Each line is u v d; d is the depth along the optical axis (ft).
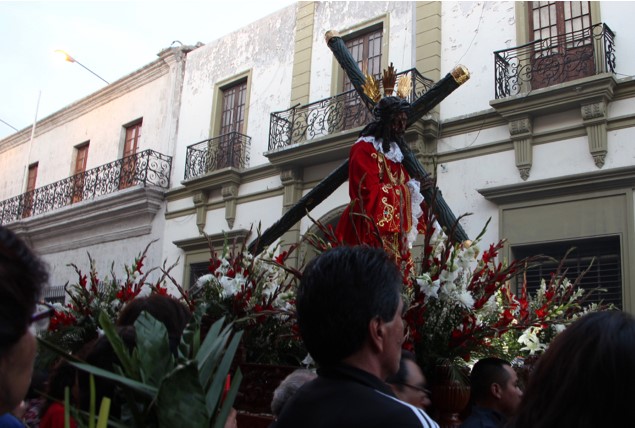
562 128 30.76
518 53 33.01
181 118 51.29
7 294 3.16
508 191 31.37
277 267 11.87
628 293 27.45
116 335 4.59
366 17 40.75
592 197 29.27
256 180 43.98
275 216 41.91
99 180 54.80
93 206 53.06
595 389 3.97
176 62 52.60
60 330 13.30
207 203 46.50
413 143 34.53
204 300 11.57
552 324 11.34
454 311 9.45
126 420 4.63
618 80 29.40
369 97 12.66
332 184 12.98
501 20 34.40
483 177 32.91
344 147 37.73
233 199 44.55
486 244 32.07
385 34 39.27
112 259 52.34
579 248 29.86
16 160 70.18
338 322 4.76
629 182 28.37
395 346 4.91
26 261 3.30
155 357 4.56
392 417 4.21
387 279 4.95
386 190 11.32
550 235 30.04
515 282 29.73
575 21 32.37
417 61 37.06
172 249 47.78
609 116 29.66
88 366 4.24
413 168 11.98
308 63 43.14
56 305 14.07
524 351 12.12
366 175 11.44
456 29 36.11
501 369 9.25
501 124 32.89
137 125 55.62
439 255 9.77
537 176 31.12
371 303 4.79
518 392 9.21
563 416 4.05
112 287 14.47
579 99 29.73
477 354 10.30
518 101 31.32
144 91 55.21
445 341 9.38
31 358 3.40
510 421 4.50
